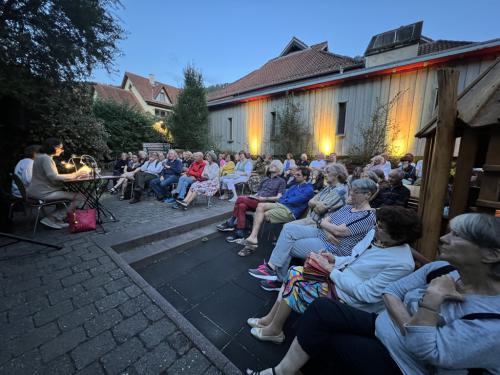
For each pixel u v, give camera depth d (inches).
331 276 53.2
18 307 62.6
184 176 183.2
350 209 76.8
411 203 123.3
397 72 269.7
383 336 37.6
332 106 324.5
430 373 31.8
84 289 71.2
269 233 138.7
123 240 105.7
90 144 221.3
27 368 46.1
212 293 82.5
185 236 126.0
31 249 96.0
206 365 48.9
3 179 149.4
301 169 115.6
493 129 53.4
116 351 51.0
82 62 168.9
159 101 873.5
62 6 150.0
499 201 53.6
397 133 275.6
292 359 43.4
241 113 432.5
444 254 32.8
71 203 119.3
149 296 68.9
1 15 142.4
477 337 26.8
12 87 139.9
